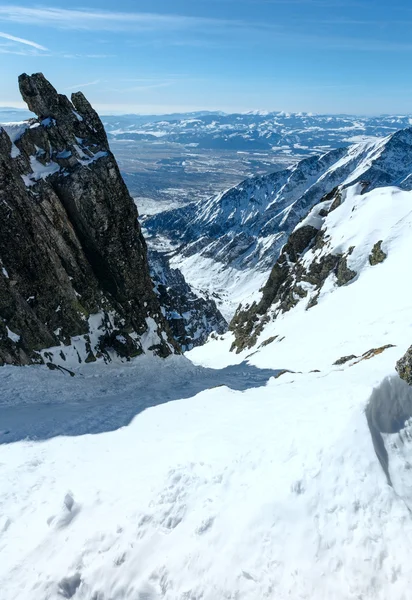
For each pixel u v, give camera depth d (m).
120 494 12.41
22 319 29.38
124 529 10.98
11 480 14.27
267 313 64.56
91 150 35.44
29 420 20.52
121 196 35.88
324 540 9.57
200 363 59.78
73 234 34.66
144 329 38.34
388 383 13.90
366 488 10.41
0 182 29.58
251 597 9.00
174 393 28.66
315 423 13.02
